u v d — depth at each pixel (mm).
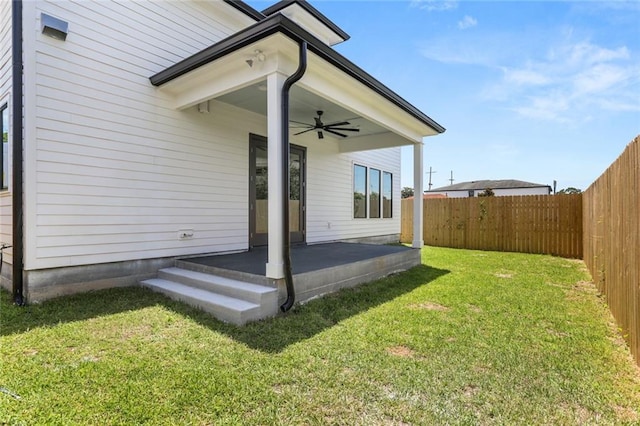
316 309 4094
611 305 4031
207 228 5895
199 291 4285
